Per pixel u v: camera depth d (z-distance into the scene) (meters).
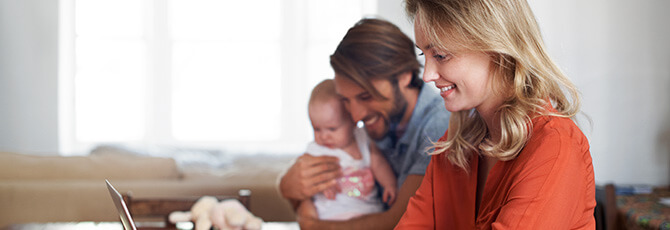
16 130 4.80
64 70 4.92
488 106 0.92
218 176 2.18
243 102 5.08
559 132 0.83
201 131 5.06
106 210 2.09
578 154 0.83
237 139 5.07
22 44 4.83
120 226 1.72
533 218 0.79
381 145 1.69
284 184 1.79
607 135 3.96
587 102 3.97
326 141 1.74
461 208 1.04
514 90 0.87
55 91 4.85
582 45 3.98
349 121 1.72
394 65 1.64
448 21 0.85
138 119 5.02
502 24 0.84
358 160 1.72
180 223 1.71
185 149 4.03
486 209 0.91
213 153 4.12
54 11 4.86
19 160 2.11
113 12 5.00
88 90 4.96
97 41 4.98
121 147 3.68
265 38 5.11
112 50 5.00
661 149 3.93
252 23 5.10
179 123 5.05
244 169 2.21
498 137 0.93
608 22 3.97
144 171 2.14
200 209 1.70
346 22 5.09
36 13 4.84
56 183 2.08
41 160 2.12
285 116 5.09
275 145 5.06
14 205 2.05
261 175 2.16
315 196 1.74
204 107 5.07
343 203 1.72
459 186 1.05
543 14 4.00
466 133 1.04
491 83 0.88
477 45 0.84
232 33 5.09
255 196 2.12
